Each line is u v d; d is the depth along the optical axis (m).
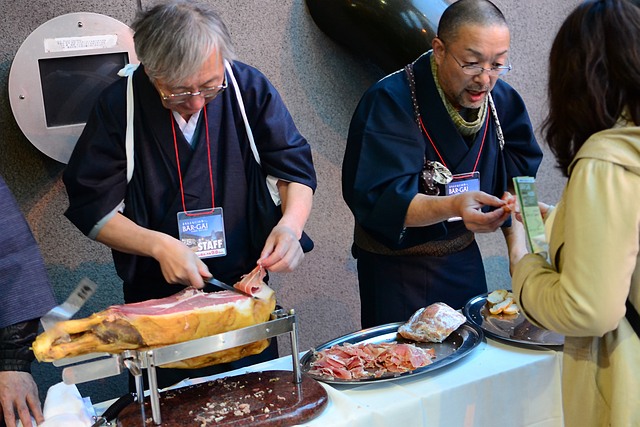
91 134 2.00
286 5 2.97
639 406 1.32
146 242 1.92
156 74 1.79
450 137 2.21
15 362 1.68
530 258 1.43
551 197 3.78
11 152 2.64
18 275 1.71
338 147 3.19
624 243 1.22
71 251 2.79
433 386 1.67
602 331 1.27
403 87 2.23
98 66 2.56
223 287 1.79
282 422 1.51
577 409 1.42
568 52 1.27
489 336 1.92
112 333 1.46
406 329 1.95
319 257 3.23
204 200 2.08
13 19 2.58
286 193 2.12
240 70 2.12
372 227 2.20
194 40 1.75
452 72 2.07
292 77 3.04
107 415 1.58
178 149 2.04
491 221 1.97
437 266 2.34
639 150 1.23
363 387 1.70
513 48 3.54
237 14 2.90
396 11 2.76
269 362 1.87
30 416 1.63
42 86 2.52
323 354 1.83
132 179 2.04
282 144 2.10
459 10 2.04
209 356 1.59
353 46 2.98
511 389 1.75
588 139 1.28
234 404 1.60
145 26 1.79
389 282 2.38
